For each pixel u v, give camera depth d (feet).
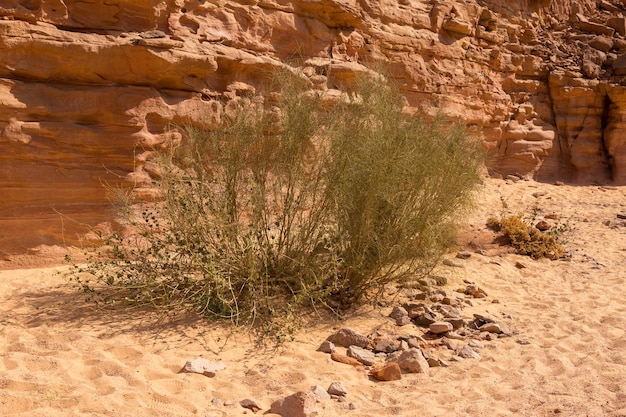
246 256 18.83
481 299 22.18
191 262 19.22
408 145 19.79
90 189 23.41
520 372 15.76
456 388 14.69
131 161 24.23
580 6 55.62
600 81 49.60
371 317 19.20
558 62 50.88
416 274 22.52
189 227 19.30
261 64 29.55
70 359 14.55
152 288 18.67
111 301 18.29
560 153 50.21
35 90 22.34
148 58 24.09
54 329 16.29
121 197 21.49
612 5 56.80
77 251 22.93
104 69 23.68
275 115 20.53
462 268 25.49
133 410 12.41
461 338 18.07
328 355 16.20
